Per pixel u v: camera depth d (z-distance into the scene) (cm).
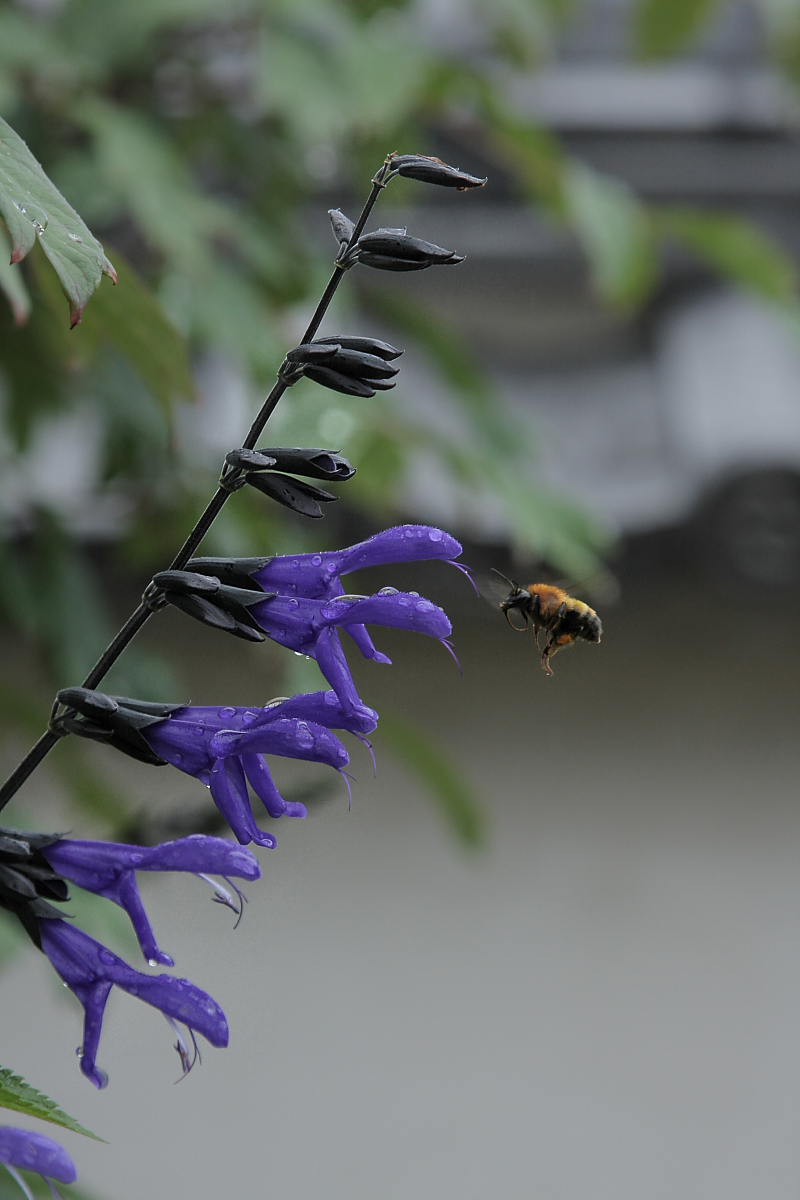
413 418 130
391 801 332
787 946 285
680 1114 243
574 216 129
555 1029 262
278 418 109
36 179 80
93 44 114
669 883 305
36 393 124
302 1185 224
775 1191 226
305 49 116
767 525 400
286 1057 252
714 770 348
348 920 290
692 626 413
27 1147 78
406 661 397
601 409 414
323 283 130
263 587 80
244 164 136
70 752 122
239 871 79
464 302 411
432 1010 266
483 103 123
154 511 130
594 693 384
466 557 320
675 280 430
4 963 97
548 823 325
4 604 127
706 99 396
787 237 408
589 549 131
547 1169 230
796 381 404
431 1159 231
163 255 124
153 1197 218
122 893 79
